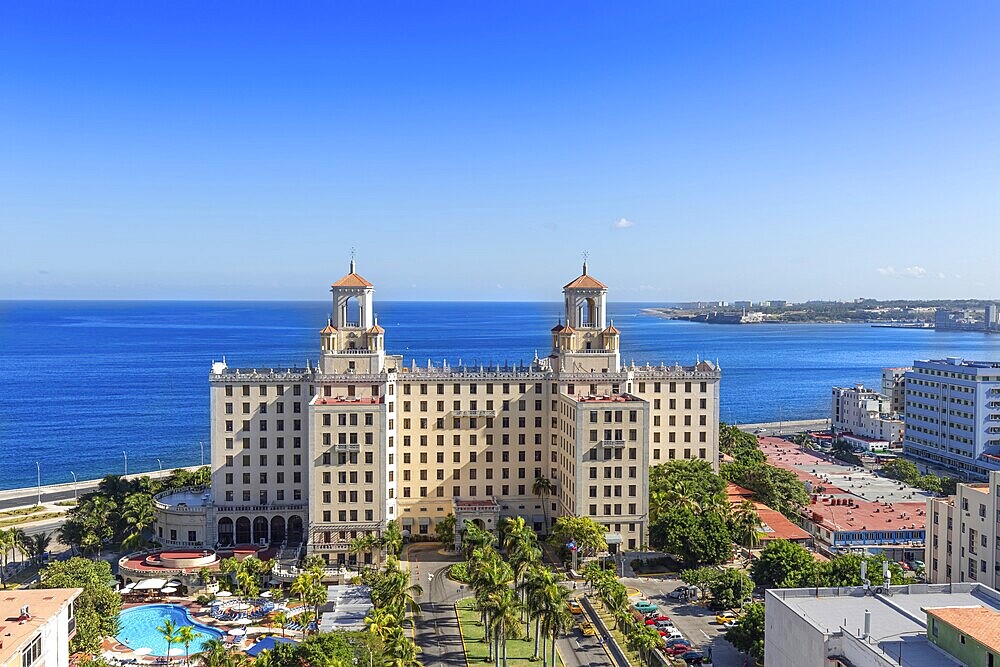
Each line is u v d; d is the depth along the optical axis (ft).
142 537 555.28
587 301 621.31
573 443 541.34
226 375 566.36
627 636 385.50
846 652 231.71
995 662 207.00
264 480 568.82
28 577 517.55
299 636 404.16
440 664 376.27
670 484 558.97
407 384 583.58
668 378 633.61
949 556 427.33
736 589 426.51
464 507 550.36
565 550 509.35
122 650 391.86
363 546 519.60
